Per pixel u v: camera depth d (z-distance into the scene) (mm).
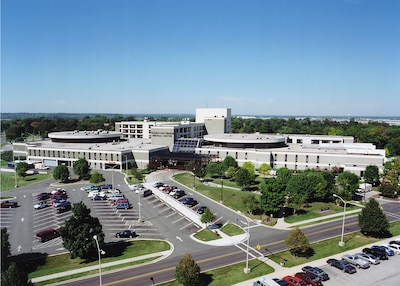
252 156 128500
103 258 52344
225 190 95875
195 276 42344
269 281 42656
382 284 44969
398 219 72625
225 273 47469
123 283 44500
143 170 125500
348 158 119062
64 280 45281
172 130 145875
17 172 111875
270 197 71062
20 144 154250
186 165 127625
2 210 78125
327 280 45844
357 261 50219
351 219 72000
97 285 43906
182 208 78688
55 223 69000
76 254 49500
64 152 133875
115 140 161125
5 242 42625
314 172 92812
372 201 61625
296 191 79938
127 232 61656
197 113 196875
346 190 84375
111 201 85375
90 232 51750
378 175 102312
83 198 88438
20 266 49469
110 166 127312
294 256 53406
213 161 129875
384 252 53219
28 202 84562
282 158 127125
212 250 55688
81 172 108125
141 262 50875
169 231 64750
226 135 155125
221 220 70812
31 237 61406
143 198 88375
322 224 68875
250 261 51469
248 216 73500
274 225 68062
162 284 44250
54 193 91500
